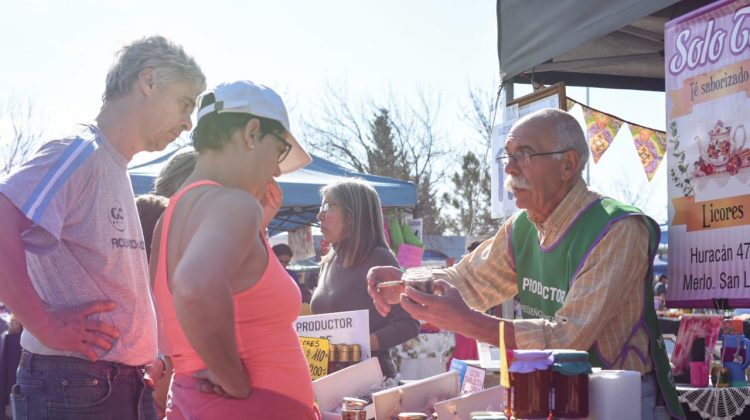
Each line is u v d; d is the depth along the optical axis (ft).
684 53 9.82
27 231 7.20
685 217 9.75
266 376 5.65
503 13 14.07
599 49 15.21
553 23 12.49
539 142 8.09
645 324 7.84
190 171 10.70
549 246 8.25
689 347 11.03
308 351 9.41
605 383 5.94
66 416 7.37
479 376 8.28
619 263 7.54
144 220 9.40
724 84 9.20
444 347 15.55
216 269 5.07
